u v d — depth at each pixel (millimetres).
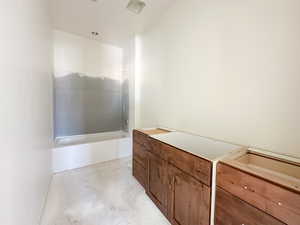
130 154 3252
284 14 1056
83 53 3309
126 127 3672
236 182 856
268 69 1150
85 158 2717
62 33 3031
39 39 1495
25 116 1033
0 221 670
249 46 1258
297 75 1012
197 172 1096
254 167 917
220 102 1516
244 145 1323
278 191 686
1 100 690
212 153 1142
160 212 1544
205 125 1691
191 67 1842
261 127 1207
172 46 2143
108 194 1849
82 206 1624
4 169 711
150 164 1739
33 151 1229
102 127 3676
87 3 2074
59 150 2479
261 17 1175
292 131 1046
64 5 2115
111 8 2178
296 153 1031
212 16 1557
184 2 1901
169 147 1390
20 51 945
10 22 799
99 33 2982
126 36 3100
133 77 3115
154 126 2613
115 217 1472
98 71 3527
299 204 624
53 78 2879
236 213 854
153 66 2586
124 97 3740
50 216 1471
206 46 1638
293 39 1022
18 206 887
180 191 1264
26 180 1037
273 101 1131
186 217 1204
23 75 1000
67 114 3236
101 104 3629
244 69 1301
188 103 1909
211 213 1003
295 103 1026
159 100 2469
